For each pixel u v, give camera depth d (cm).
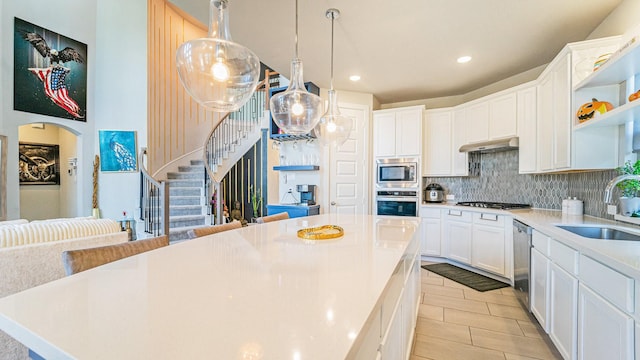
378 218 265
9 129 478
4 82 474
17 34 487
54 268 196
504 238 322
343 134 263
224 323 66
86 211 568
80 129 561
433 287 319
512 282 314
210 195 537
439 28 263
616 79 208
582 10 235
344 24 258
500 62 337
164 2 609
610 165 225
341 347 57
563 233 185
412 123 430
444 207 401
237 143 619
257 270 108
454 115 419
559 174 321
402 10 236
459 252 381
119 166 573
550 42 289
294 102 219
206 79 160
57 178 690
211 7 158
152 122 579
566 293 176
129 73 575
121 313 72
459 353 197
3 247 182
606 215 238
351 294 85
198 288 89
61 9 538
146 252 136
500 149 372
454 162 417
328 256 129
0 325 69
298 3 227
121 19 578
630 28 212
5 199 470
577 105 230
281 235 179
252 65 165
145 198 500
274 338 60
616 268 123
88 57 572
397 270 121
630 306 118
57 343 58
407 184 429
